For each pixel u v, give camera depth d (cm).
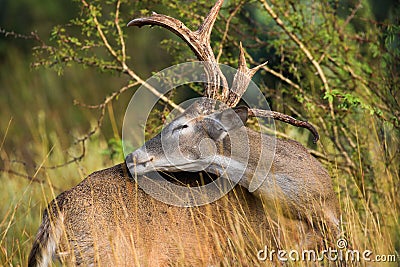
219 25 1800
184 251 1234
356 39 1809
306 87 1792
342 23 1833
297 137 1689
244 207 1292
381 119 1587
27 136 2627
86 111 2820
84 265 1190
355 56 1855
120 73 1727
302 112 1762
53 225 1211
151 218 1232
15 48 3216
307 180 1305
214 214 1269
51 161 1969
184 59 1762
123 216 1223
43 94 2948
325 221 1308
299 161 1322
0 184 1823
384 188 1560
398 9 1838
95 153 1995
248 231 1271
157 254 1220
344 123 1689
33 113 2905
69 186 1764
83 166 1859
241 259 1246
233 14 1719
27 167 2017
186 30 1306
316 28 1816
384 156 1590
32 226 1544
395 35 1755
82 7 1734
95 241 1190
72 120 2848
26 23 3259
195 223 1248
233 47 1834
